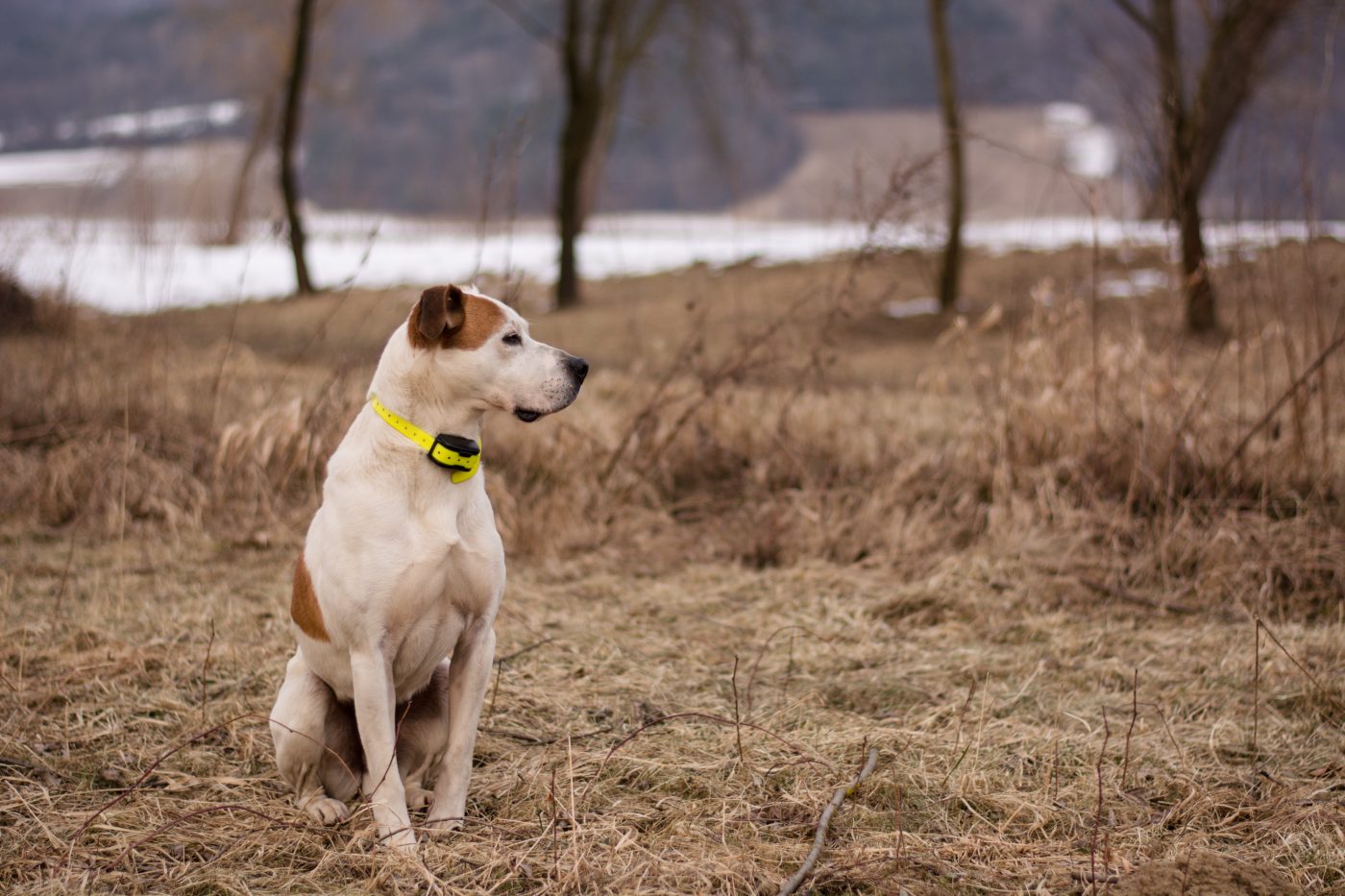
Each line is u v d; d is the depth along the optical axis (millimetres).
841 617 5008
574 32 17078
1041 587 5301
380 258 21938
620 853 2939
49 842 2980
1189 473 6062
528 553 6000
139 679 4164
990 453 6582
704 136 20250
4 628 4609
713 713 3957
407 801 3240
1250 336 6613
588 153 17625
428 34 84750
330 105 28562
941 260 15164
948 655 4559
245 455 6457
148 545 5965
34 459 6949
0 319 9266
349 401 6629
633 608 5156
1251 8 12203
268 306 17172
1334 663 4324
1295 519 5539
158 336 8672
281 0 25094
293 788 3221
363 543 2891
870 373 11602
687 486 7027
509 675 4281
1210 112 11688
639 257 21344
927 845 3010
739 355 7430
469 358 2936
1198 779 3412
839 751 3594
